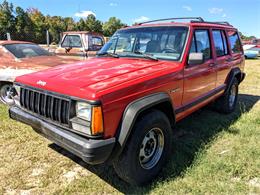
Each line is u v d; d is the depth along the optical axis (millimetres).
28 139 4199
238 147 3850
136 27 4309
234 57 5543
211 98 4625
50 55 7133
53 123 2797
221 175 3145
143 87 2898
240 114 5543
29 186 2996
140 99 2832
